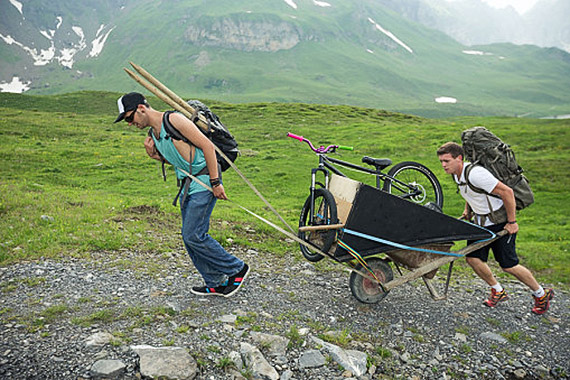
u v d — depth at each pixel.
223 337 4.42
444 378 4.41
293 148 33.25
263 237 9.16
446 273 8.08
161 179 21.12
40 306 4.76
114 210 9.66
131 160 26.06
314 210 5.66
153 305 5.03
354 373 4.18
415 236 5.28
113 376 3.62
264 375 3.93
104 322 4.51
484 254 5.73
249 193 18.70
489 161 5.11
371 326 5.27
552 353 5.14
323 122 53.06
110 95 75.94
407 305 6.07
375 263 5.47
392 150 32.19
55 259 6.18
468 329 5.52
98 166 23.78
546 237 13.74
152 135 4.62
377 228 5.10
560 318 6.17
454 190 21.17
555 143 35.16
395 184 6.38
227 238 8.52
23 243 6.66
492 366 4.71
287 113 59.81
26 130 36.59
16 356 3.74
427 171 6.57
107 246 6.95
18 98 69.38
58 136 35.62
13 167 21.39
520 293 7.21
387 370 4.40
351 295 6.18
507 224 5.26
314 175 5.62
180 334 4.39
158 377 3.63
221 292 5.41
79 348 3.95
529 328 5.74
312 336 4.72
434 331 5.36
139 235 7.82
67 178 20.02
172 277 6.06
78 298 5.04
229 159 4.86
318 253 5.41
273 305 5.43
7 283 5.28
